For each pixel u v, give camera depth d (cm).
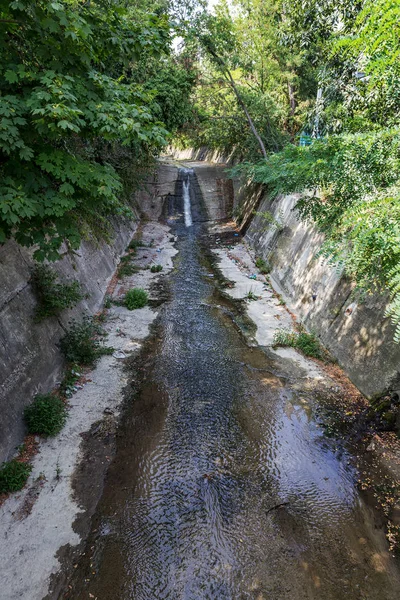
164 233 2164
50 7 465
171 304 1302
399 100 683
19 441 669
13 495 588
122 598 470
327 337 999
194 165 3331
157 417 781
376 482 631
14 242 840
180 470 657
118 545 532
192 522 566
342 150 698
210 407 816
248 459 684
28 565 497
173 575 495
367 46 480
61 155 565
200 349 1037
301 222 1388
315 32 931
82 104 564
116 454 686
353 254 638
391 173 630
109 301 1270
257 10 1844
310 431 750
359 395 824
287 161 999
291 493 617
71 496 596
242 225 2188
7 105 473
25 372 738
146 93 675
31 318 820
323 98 981
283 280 1386
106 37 596
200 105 2377
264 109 2014
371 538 545
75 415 763
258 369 950
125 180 1684
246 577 495
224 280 1522
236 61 1877
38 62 569
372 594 476
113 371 918
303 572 501
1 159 583
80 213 884
